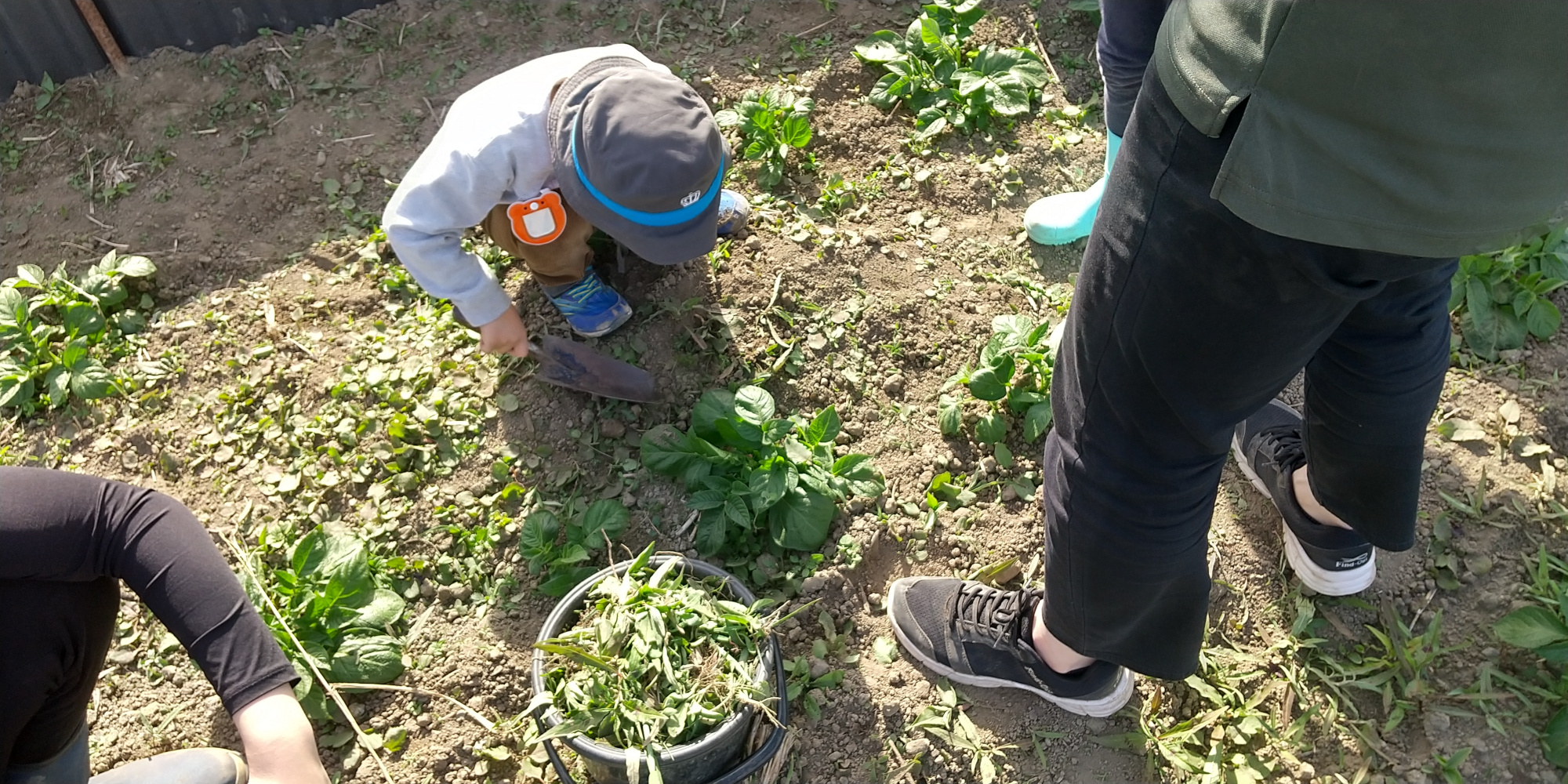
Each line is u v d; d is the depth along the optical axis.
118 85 3.25
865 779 2.23
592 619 2.12
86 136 3.19
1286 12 1.06
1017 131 3.31
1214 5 1.16
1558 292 2.88
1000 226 3.11
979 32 3.52
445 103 3.25
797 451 2.46
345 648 2.29
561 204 2.32
